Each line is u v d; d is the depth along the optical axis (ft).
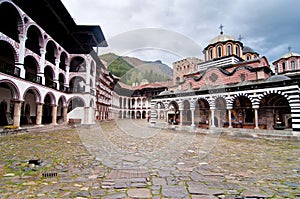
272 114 60.64
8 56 64.18
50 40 72.43
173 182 13.60
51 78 82.69
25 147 28.35
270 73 72.64
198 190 12.35
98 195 11.33
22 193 11.77
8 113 65.36
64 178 14.48
